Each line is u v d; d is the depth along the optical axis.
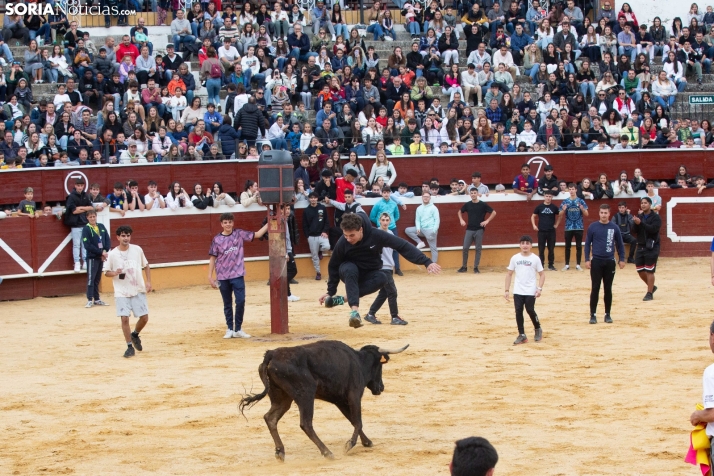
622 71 27.69
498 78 26.70
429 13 29.17
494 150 24.59
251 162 22.77
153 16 28.17
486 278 21.88
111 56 25.22
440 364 12.23
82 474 7.94
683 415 9.40
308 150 22.91
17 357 13.52
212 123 23.53
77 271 20.67
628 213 23.41
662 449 8.22
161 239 21.52
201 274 21.98
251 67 25.55
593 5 31.00
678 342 13.50
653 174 25.12
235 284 14.44
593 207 24.03
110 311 18.12
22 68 24.69
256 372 12.00
